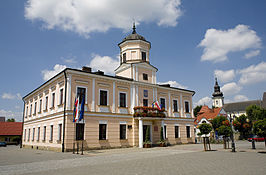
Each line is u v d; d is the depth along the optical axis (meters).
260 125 18.70
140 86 30.20
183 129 35.16
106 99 26.44
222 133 23.80
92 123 24.41
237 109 101.56
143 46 32.53
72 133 22.70
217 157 15.85
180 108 35.56
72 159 15.52
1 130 52.62
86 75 24.97
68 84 23.44
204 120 51.31
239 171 10.03
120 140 26.50
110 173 9.79
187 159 14.79
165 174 9.41
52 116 25.56
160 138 29.19
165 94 33.66
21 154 20.47
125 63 30.89
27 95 35.88
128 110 28.23
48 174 9.74
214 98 100.19
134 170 10.51
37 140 29.31
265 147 26.11
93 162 13.75
